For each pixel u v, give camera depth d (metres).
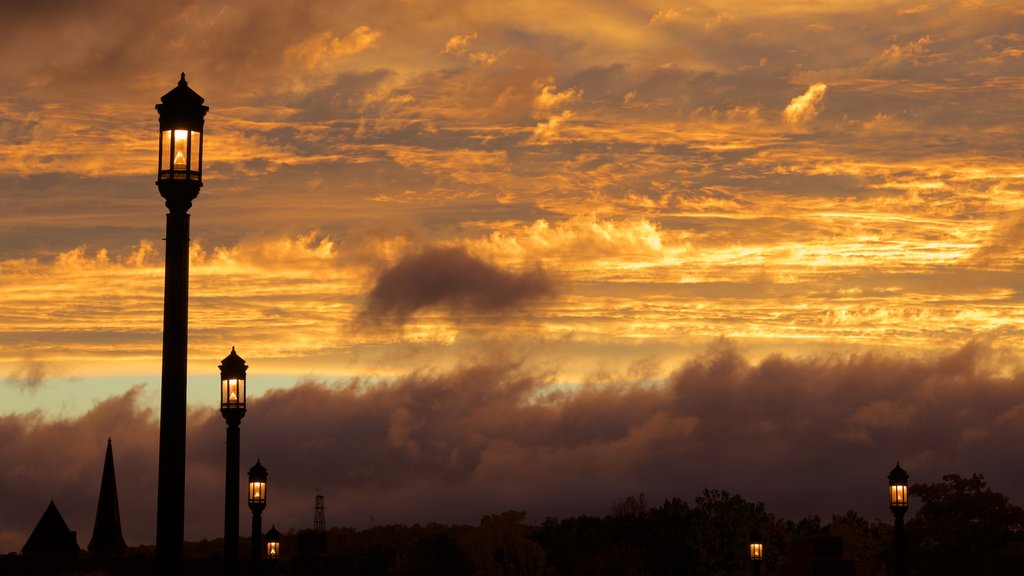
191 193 19.23
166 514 18.72
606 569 158.00
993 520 125.88
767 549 118.56
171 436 18.88
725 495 126.31
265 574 67.06
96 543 146.00
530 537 172.25
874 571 112.94
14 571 96.25
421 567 144.62
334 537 165.62
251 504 43.53
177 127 19.22
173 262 19.11
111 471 149.25
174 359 18.95
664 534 165.88
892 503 44.19
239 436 33.12
